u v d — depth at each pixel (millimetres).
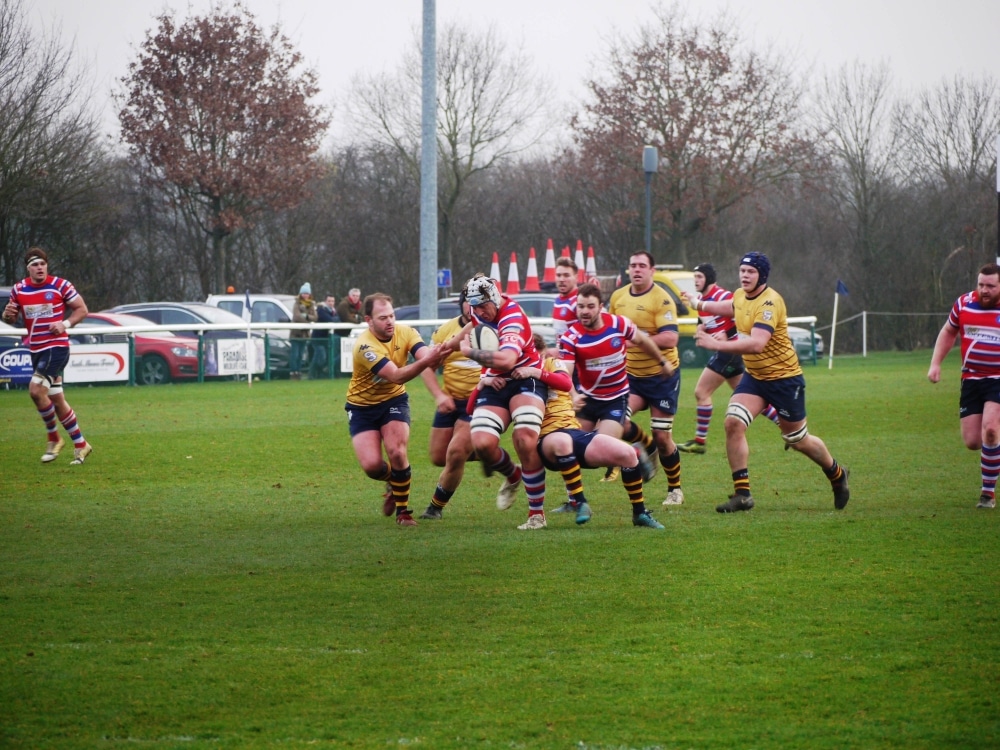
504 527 31609
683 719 16359
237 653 19672
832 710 16609
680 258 159625
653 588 23734
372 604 22859
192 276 168375
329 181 178000
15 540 29906
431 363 30734
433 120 92750
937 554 26578
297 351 94688
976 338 33438
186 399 74000
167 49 150500
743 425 33188
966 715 16328
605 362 33188
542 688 17750
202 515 33906
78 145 133625
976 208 151875
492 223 186125
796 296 160625
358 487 39500
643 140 154500
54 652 19766
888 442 49281
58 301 44469
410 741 15664
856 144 158125
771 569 25266
